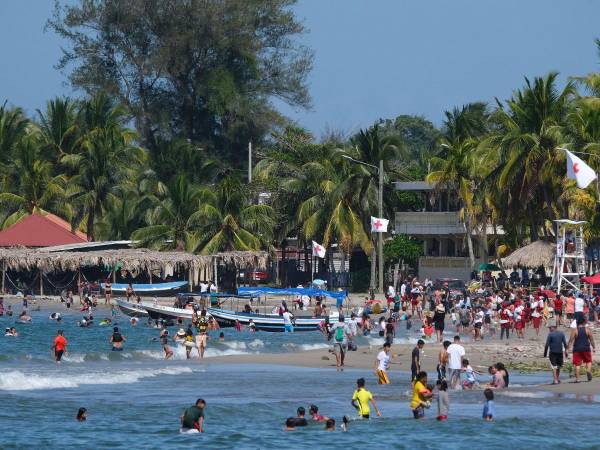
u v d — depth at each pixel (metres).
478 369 156.12
